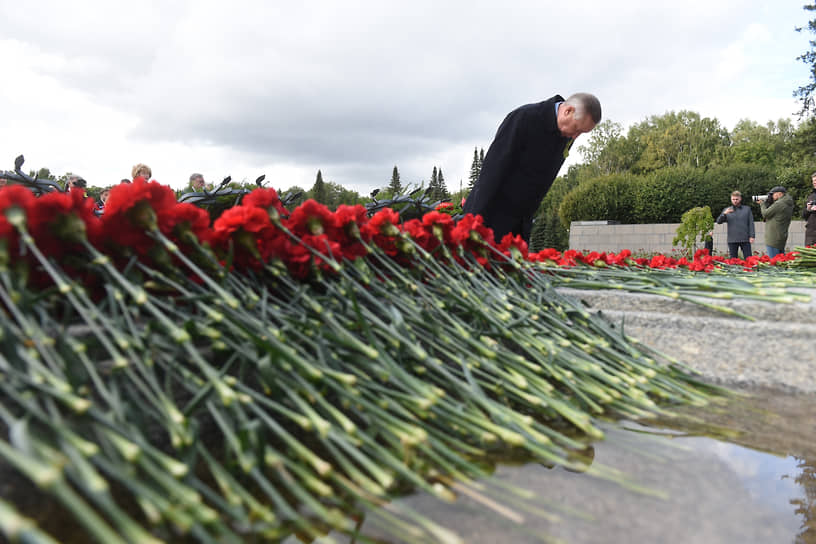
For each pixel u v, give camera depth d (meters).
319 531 0.77
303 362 0.99
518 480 0.98
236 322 1.00
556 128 3.04
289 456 1.00
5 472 0.75
